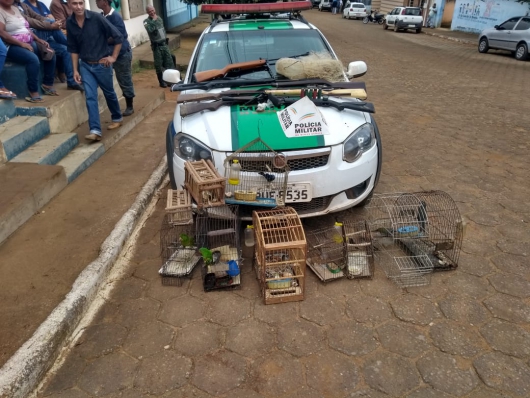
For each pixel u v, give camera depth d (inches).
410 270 133.7
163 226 154.2
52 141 204.5
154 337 110.3
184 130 145.1
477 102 351.3
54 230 148.9
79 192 177.2
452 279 130.1
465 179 197.6
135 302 122.6
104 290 127.4
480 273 132.4
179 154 143.5
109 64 220.7
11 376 90.7
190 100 153.9
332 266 134.5
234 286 127.5
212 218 138.1
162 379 98.3
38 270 127.8
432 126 280.1
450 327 112.0
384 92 383.6
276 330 112.3
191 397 93.8
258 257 128.3
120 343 108.5
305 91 153.3
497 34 666.2
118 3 504.7
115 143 236.4
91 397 94.2
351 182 142.2
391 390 95.0
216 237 144.2
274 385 96.6
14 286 120.8
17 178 166.7
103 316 117.6
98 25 210.2
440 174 202.8
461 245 142.8
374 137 152.7
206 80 172.4
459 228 141.8
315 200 141.1
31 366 94.9
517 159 223.0
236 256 135.6
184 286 129.3
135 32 560.7
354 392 94.6
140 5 579.2
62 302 113.3
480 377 97.6
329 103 151.3
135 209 161.6
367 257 137.4
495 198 179.2
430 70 510.9
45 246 139.6
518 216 165.2
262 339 109.4
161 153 222.1
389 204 162.4
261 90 158.4
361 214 164.6
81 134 233.5
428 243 143.5
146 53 512.4
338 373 99.4
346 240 133.3
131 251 145.8
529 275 131.3
